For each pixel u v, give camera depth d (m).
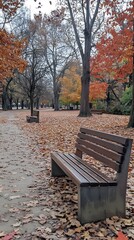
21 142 10.21
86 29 24.53
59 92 54.06
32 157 7.43
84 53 25.16
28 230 3.27
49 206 3.98
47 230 3.24
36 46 33.88
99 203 3.45
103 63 15.39
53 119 22.89
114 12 13.11
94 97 36.97
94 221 3.44
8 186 4.92
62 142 9.77
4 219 3.57
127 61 14.66
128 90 32.31
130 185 4.83
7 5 13.62
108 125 16.02
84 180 3.49
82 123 18.02
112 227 3.27
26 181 5.22
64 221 3.47
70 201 4.15
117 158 3.60
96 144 4.52
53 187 4.84
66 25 36.41
